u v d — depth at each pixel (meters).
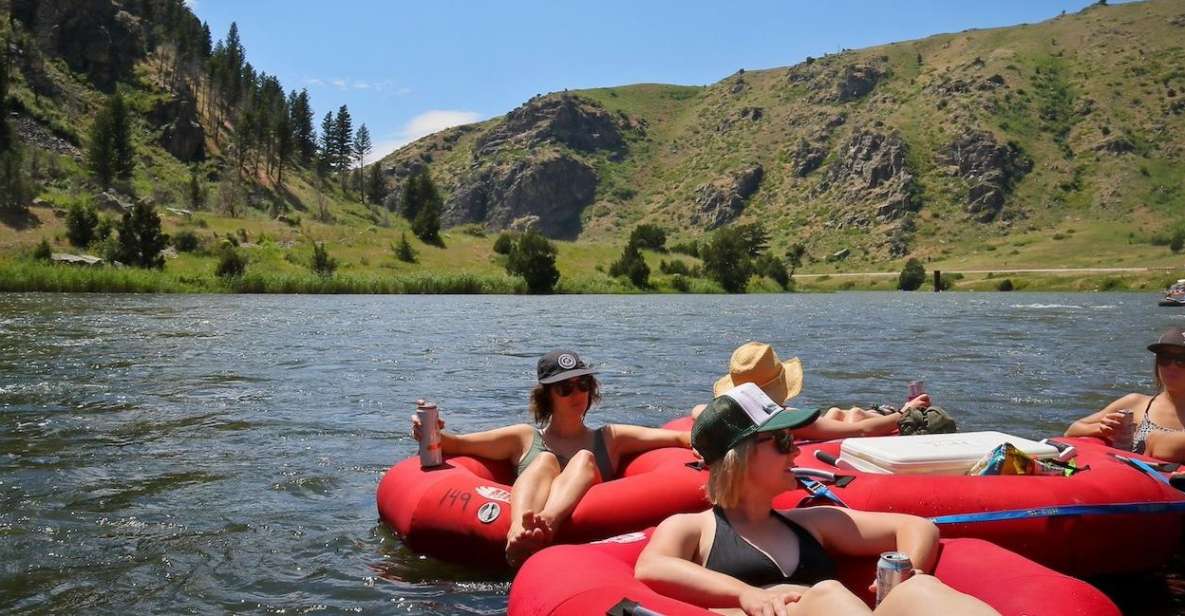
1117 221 157.38
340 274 67.88
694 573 3.80
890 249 164.12
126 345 19.62
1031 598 3.54
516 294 69.00
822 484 5.14
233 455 8.66
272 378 14.45
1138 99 188.62
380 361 17.31
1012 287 104.94
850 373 15.65
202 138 139.75
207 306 38.19
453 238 90.81
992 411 11.48
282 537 6.12
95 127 111.88
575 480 5.43
